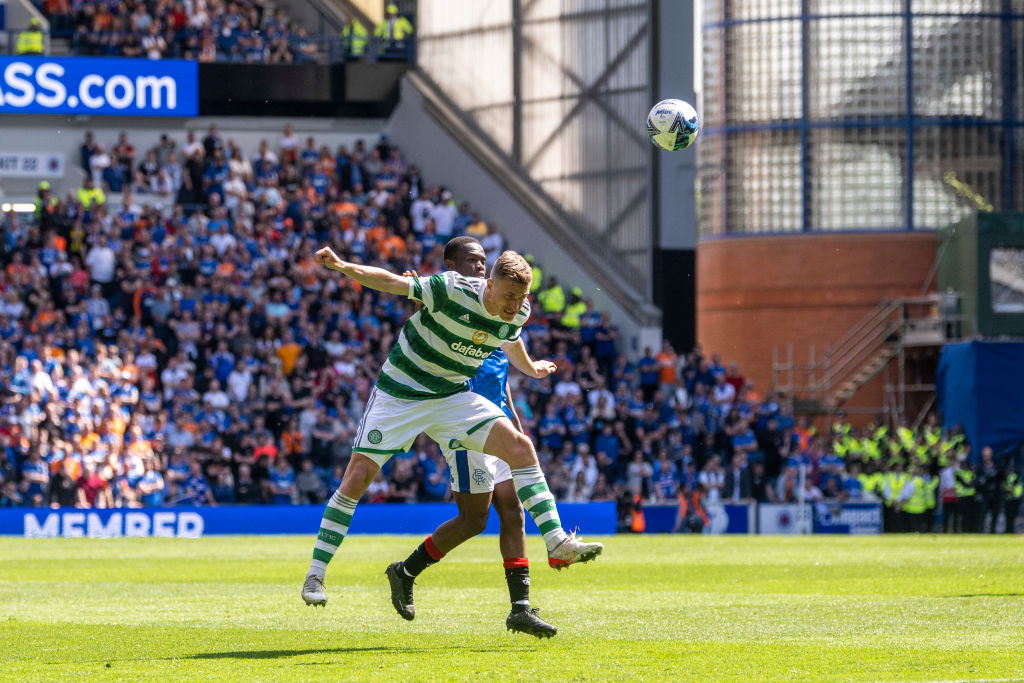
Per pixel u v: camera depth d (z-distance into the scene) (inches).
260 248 2137.1
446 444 529.7
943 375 2454.5
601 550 495.8
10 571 1068.5
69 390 1784.0
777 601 754.2
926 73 3014.3
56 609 732.0
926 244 2989.7
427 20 2630.4
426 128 2571.4
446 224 2353.6
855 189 3036.4
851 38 3026.6
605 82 2372.0
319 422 1860.2
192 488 1796.3
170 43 2511.1
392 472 1870.1
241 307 2015.3
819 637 557.9
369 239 2220.7
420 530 1814.7
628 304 2308.1
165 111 2453.2
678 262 2316.7
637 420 2037.4
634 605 735.7
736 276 3105.3
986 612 665.6
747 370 3088.1
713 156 3157.0
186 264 2089.1
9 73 2349.9
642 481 1962.4
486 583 914.1
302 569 1092.5
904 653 496.7
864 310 3009.4
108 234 2075.5
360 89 2600.9
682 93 2306.8
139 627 624.7
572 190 2431.1
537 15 2476.6
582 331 2204.7
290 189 2349.9
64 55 2402.8
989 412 2321.6
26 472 1721.2
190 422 1838.1
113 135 2464.3
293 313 2014.0
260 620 658.2
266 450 1820.9
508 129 2518.5
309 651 514.6
